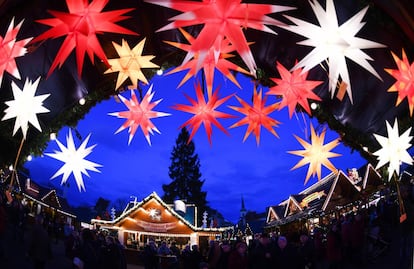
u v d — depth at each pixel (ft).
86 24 9.75
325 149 19.16
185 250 48.57
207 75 14.08
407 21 20.79
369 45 10.64
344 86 21.11
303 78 16.61
